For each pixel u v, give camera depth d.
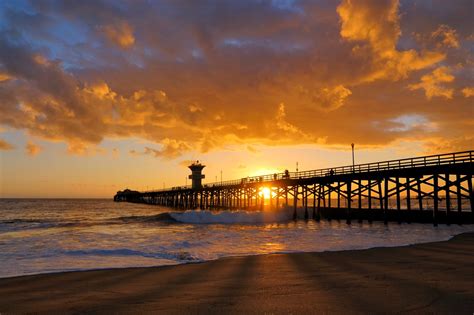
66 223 32.53
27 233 22.72
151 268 10.45
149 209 79.25
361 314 5.34
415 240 17.36
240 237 19.97
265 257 12.30
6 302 6.69
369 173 29.53
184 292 7.20
